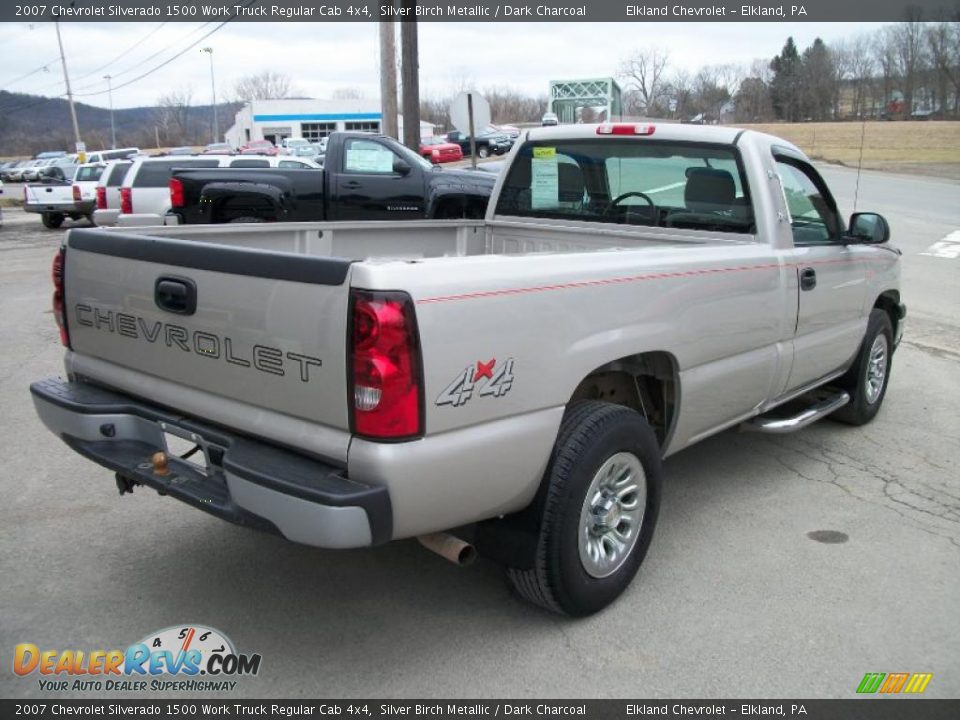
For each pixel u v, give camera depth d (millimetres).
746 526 4391
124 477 3713
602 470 3361
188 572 3865
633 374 3934
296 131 64125
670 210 4711
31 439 5648
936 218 19531
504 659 3234
